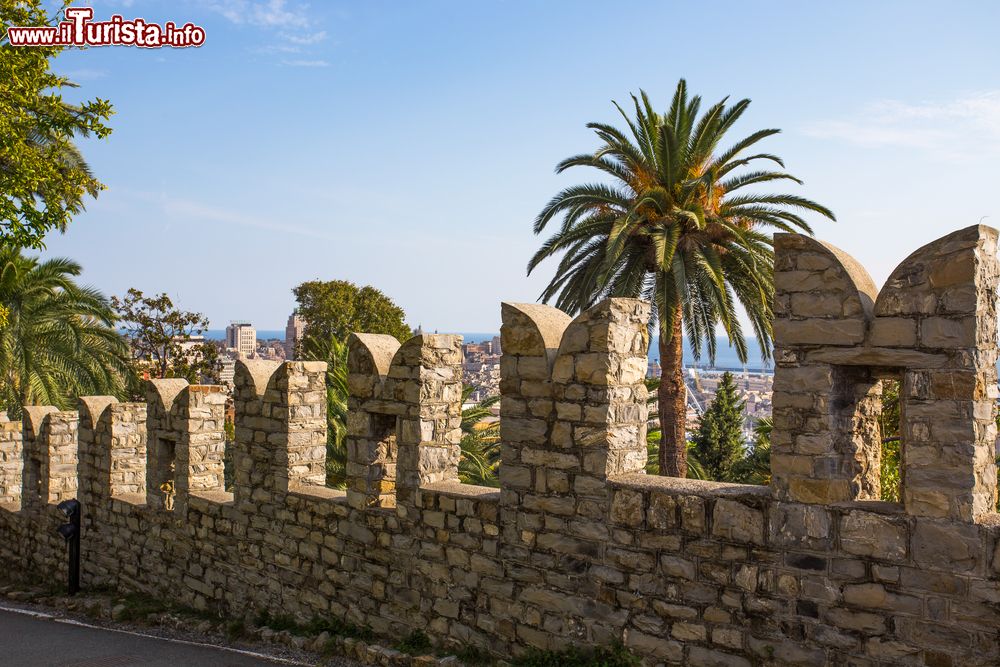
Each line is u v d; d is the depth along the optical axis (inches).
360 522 358.9
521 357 299.4
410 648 324.5
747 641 239.9
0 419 666.8
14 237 625.9
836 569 223.9
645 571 262.2
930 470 208.4
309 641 358.3
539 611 290.2
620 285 738.8
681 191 722.2
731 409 1688.0
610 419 273.4
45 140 871.1
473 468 771.4
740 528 242.2
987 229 204.8
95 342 1051.3
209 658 353.7
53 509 581.0
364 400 359.3
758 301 750.5
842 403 230.1
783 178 735.7
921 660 209.5
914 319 210.7
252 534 417.7
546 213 757.9
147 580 494.6
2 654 369.1
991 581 199.6
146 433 520.4
